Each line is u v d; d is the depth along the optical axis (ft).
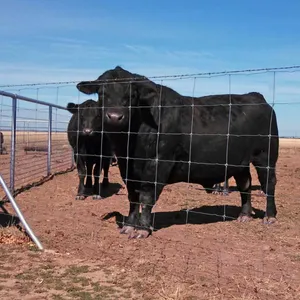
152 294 7.95
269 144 13.76
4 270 9.18
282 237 12.41
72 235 12.28
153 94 12.01
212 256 10.44
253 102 14.35
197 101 13.57
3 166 29.32
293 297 7.92
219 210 16.66
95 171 19.54
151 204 12.47
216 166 13.39
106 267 9.47
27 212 15.33
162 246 11.28
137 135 12.14
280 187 23.59
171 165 12.67
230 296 7.86
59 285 8.36
